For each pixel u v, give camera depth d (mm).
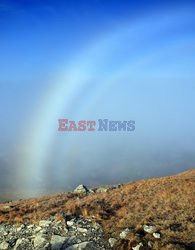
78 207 28797
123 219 24641
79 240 22312
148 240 21438
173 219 24109
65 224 24453
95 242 21922
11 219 27438
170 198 28188
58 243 22234
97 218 25234
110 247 21375
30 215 27734
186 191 29375
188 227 22500
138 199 29406
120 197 31594
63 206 30922
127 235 22047
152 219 24484
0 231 25406
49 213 27422
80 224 24359
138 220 24422
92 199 32062
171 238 21438
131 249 20781
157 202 27766
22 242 23094
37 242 22734
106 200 31109
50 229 24078
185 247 20250
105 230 23328
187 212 24969
